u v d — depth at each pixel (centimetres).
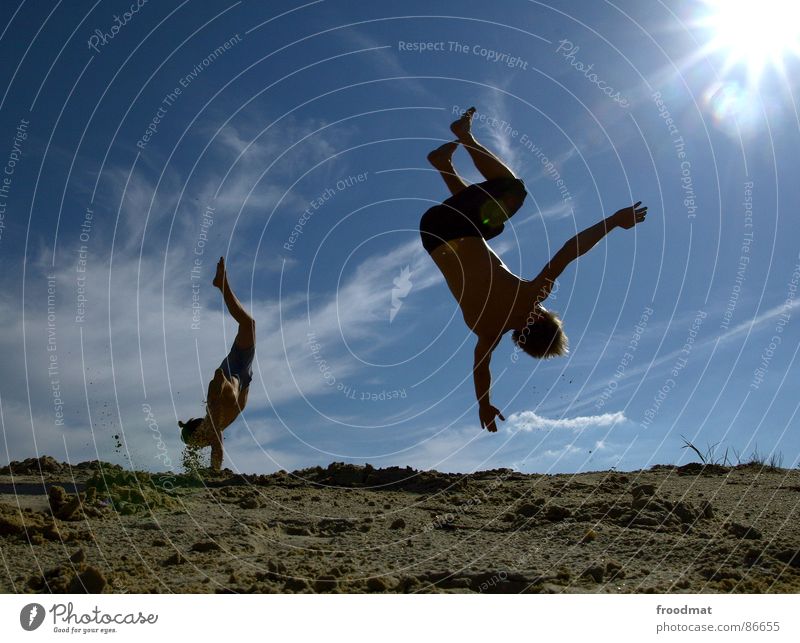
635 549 534
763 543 547
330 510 670
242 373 875
